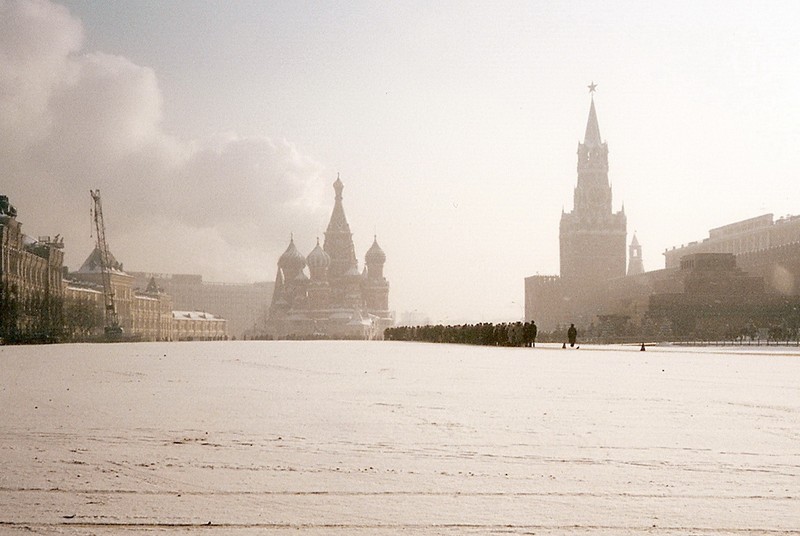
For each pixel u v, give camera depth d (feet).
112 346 376.89
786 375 132.46
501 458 51.11
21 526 35.37
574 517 37.01
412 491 42.04
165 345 408.87
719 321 611.47
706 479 44.86
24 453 52.42
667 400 87.45
